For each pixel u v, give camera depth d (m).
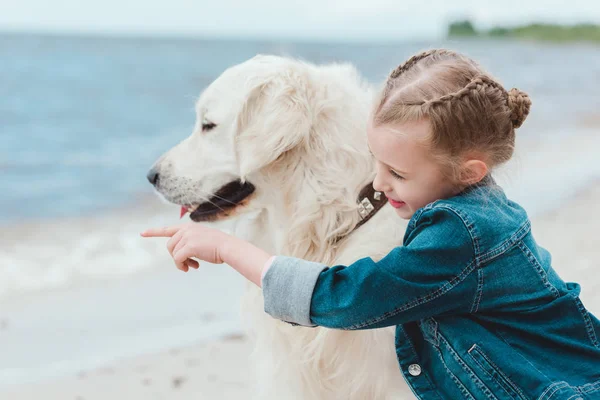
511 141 1.72
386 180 1.77
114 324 4.00
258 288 2.28
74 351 3.62
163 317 4.12
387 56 41.50
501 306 1.68
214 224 2.35
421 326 1.79
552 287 1.73
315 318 1.71
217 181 2.30
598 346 1.74
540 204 6.61
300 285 1.71
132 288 4.62
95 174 9.20
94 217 6.77
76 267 5.05
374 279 1.63
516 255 1.68
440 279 1.63
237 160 2.20
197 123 2.38
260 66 2.16
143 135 13.71
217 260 1.86
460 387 1.70
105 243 5.73
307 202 2.07
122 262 5.21
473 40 78.44
